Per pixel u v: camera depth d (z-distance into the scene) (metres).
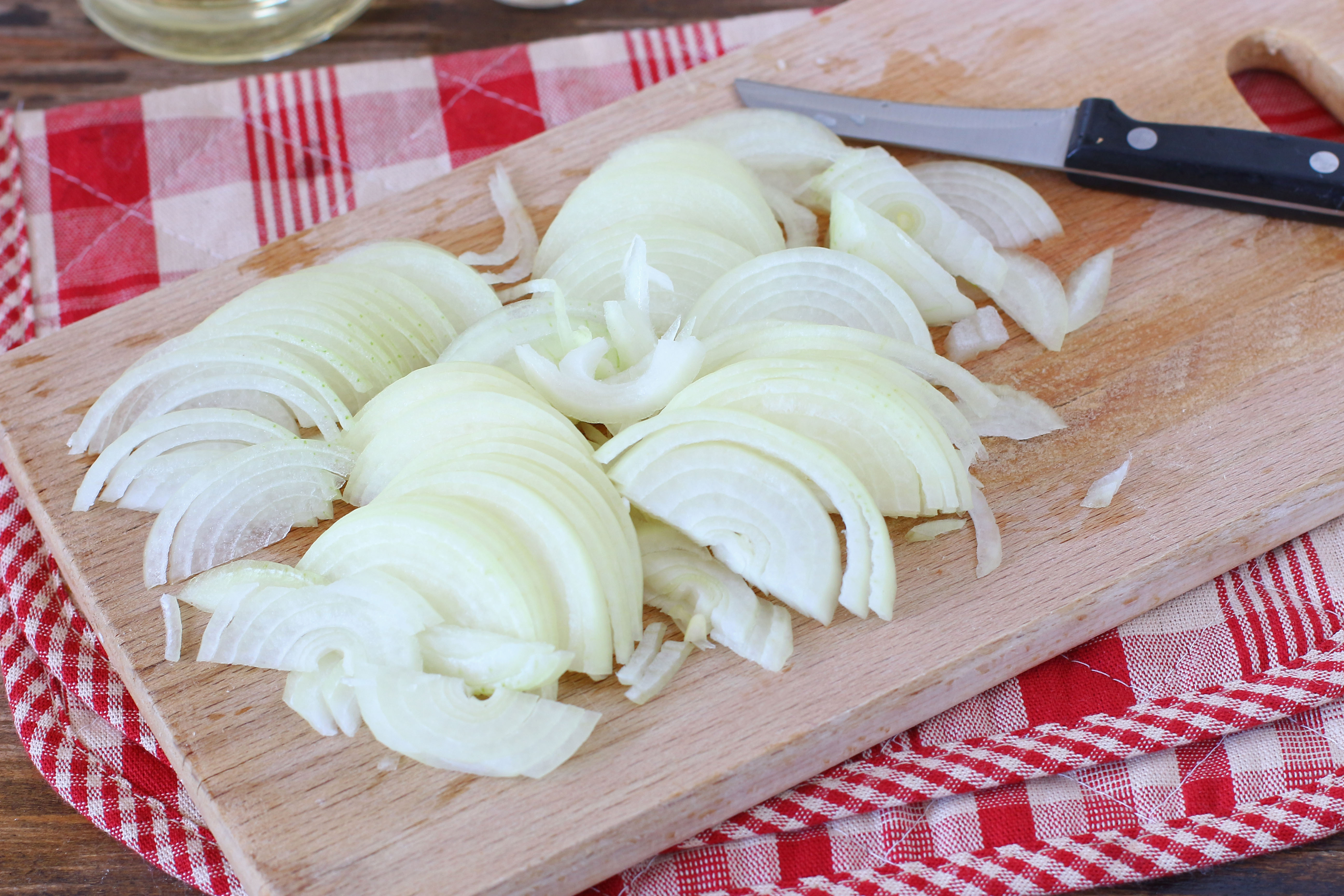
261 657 0.81
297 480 0.83
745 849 0.82
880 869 0.82
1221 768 0.83
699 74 0.93
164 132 0.97
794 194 0.90
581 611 0.80
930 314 0.87
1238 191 0.89
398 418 0.83
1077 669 0.85
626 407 0.83
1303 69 0.95
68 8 1.00
